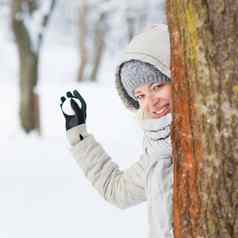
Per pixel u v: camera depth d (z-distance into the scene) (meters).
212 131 2.14
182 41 2.20
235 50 2.07
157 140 2.54
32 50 20.22
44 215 7.91
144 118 2.65
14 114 24.25
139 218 7.49
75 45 54.09
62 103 2.95
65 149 15.15
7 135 19.66
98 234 6.99
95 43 44.06
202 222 2.20
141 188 2.74
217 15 2.09
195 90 2.16
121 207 2.85
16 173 11.37
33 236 7.02
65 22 47.94
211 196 2.17
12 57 50.16
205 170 2.17
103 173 2.88
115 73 2.77
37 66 20.36
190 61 2.17
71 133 2.92
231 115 2.10
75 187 9.88
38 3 20.28
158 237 2.54
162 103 2.61
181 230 2.28
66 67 51.41
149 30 2.61
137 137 18.27
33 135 19.88
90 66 49.09
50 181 10.46
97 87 32.12
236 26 2.07
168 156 2.53
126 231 7.06
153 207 2.55
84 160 2.90
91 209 8.13
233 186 2.13
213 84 2.12
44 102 26.88
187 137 2.21
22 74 20.27
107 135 19.39
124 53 2.64
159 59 2.54
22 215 7.90
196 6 2.12
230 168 2.12
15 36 20.31
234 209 2.13
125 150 15.09
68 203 8.59
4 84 38.56
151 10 31.28
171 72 2.29
